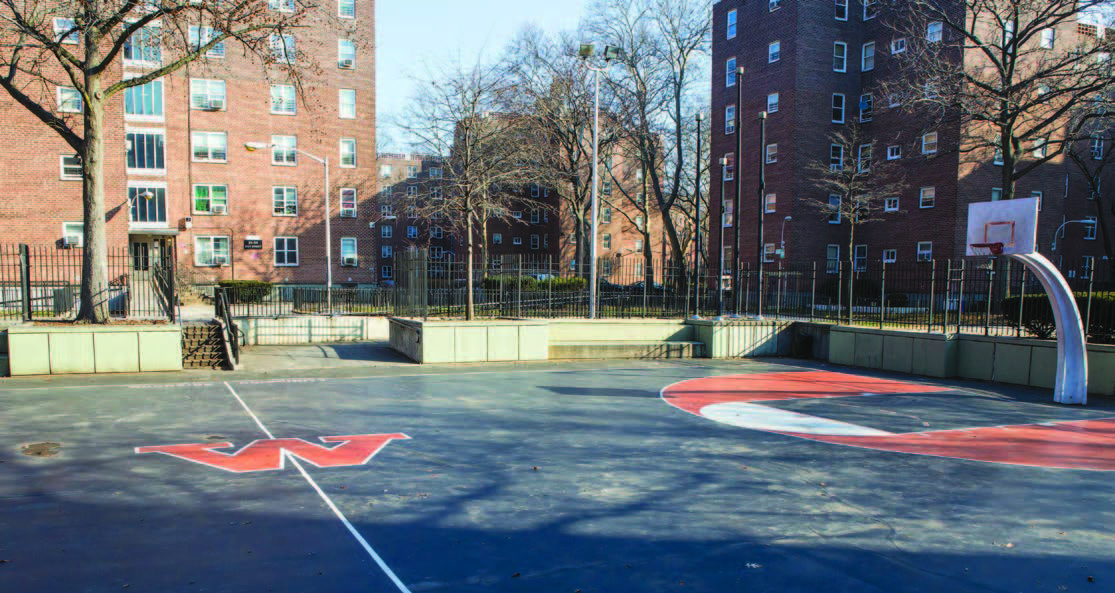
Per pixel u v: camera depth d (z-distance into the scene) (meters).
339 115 43.75
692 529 6.18
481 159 35.44
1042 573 5.29
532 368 18.89
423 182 44.09
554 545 5.75
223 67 41.03
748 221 46.03
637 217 65.19
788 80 42.50
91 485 7.37
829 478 8.01
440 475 7.93
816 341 22.19
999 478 8.12
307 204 43.34
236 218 41.81
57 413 11.49
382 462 8.52
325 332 24.84
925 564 5.44
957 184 36.75
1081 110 26.89
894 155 41.09
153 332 16.83
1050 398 14.60
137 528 6.07
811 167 40.81
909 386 16.25
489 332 20.05
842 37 43.03
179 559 5.38
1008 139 26.83
